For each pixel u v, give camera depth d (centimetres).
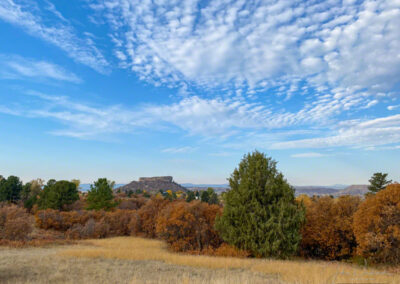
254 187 2023
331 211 2116
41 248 2133
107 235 3553
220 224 2131
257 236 1903
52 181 5550
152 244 2784
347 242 2027
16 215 2558
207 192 8300
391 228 1641
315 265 1480
